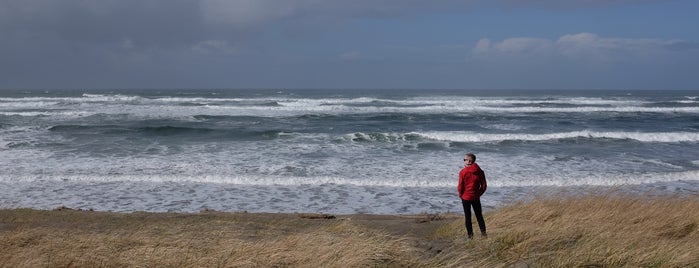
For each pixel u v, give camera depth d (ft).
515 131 108.17
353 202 46.60
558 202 35.19
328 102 204.95
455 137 91.09
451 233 30.60
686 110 175.52
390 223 36.11
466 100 236.22
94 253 24.29
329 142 85.30
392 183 53.78
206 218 38.04
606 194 39.14
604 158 71.77
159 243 26.37
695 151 79.66
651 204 33.53
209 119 126.31
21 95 290.15
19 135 88.89
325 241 25.40
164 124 113.50
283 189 51.24
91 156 68.18
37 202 45.09
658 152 78.23
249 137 90.27
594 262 22.00
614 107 191.52
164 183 53.06
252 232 31.50
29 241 27.61
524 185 53.67
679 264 21.33
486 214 34.76
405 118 134.92
